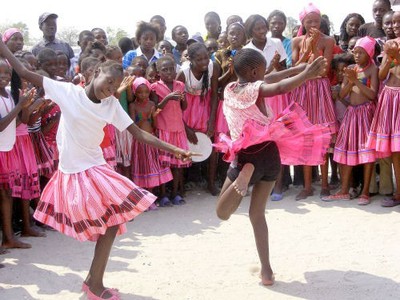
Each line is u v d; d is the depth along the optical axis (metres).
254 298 4.07
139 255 4.98
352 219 5.91
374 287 4.21
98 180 3.76
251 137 3.94
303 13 6.55
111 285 4.30
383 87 6.35
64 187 3.79
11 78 5.10
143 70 6.67
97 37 8.12
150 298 4.08
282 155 4.42
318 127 4.20
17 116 5.04
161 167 6.46
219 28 8.85
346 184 6.63
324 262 4.72
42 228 5.80
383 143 6.08
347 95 6.72
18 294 4.18
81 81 5.37
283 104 6.62
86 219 3.76
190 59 6.61
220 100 6.91
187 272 4.57
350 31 7.73
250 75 4.04
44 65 5.88
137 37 7.28
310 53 6.37
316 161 4.37
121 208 3.79
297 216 6.08
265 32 6.70
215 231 5.66
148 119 6.39
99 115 3.79
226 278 4.44
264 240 4.30
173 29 8.45
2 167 4.94
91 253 5.07
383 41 6.98
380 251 4.95
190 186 7.46
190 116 6.78
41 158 5.63
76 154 3.79
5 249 5.09
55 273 4.58
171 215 6.27
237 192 4.04
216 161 7.16
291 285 4.28
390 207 6.29
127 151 6.34
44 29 7.78
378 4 7.25
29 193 5.30
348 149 6.45
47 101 5.46
